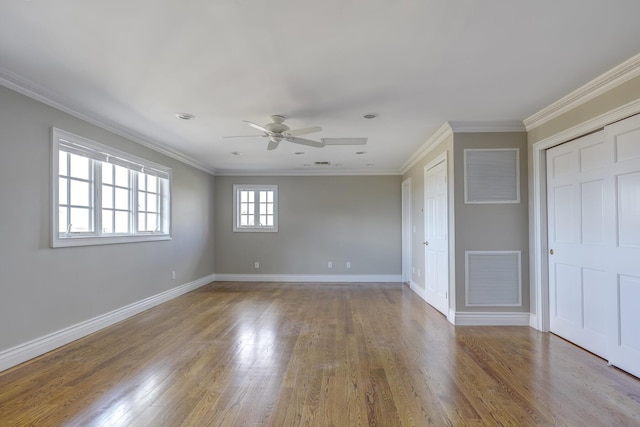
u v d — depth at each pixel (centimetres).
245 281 745
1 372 281
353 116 386
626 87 273
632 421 212
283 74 280
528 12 199
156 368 290
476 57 253
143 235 491
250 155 600
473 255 416
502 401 236
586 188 328
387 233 743
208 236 723
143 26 213
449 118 396
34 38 226
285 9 196
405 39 228
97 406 229
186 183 625
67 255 353
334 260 746
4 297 286
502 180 414
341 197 748
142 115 382
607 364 297
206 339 366
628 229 277
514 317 412
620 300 285
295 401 236
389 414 220
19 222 300
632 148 272
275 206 752
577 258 342
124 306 446
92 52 245
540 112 370
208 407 228
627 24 212
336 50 242
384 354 323
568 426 207
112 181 436
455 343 352
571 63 263
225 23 210
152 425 207
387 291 636
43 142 323
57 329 339
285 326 414
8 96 289
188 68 270
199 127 429
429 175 527
